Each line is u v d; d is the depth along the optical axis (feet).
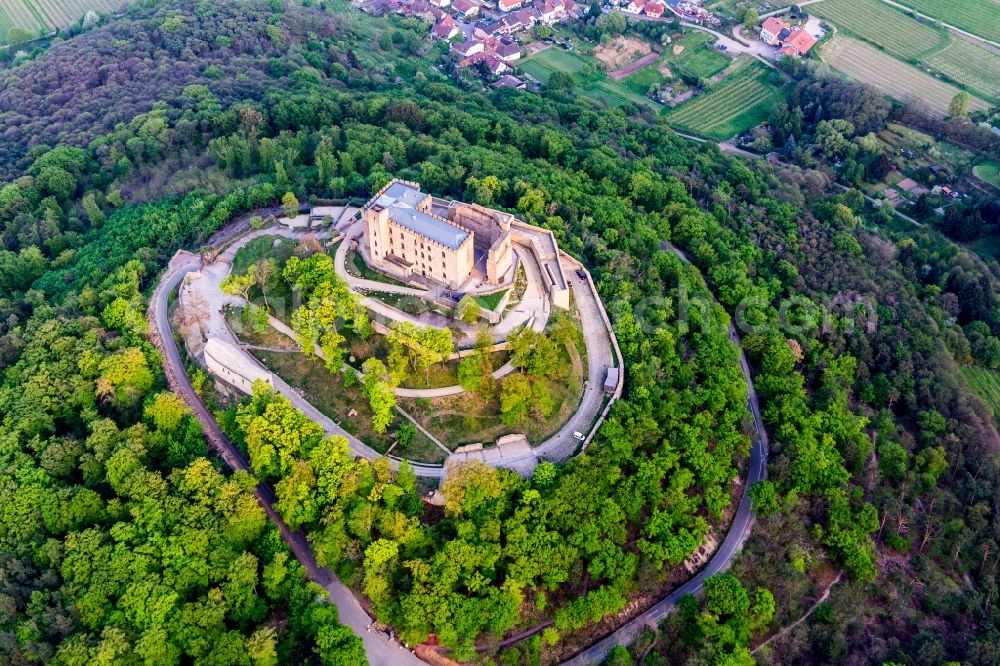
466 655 626.64
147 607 619.26
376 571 649.20
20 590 640.17
